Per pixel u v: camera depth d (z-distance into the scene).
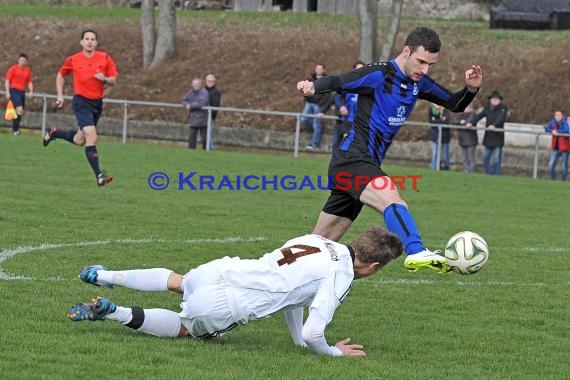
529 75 71.12
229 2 99.38
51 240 26.19
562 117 55.22
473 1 89.06
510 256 27.75
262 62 80.56
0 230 27.34
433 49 19.11
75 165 46.75
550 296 22.41
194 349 15.75
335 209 19.47
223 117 74.62
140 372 14.27
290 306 15.55
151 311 16.25
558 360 16.62
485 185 47.69
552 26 80.00
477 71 19.59
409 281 23.53
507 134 64.00
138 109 76.88
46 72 84.12
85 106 35.28
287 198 39.19
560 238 31.59
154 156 53.59
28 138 61.12
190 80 79.50
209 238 28.03
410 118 68.31
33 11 95.31
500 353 17.03
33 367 14.33
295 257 15.55
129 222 30.23
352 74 19.19
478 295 22.22
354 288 22.47
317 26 86.38
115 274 16.52
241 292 15.42
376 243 15.72
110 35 88.19
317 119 63.66
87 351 15.35
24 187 37.31
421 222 34.16
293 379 14.28
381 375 14.87
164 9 82.50
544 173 61.66
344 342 16.50
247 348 16.17
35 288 20.17
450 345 17.44
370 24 73.50
